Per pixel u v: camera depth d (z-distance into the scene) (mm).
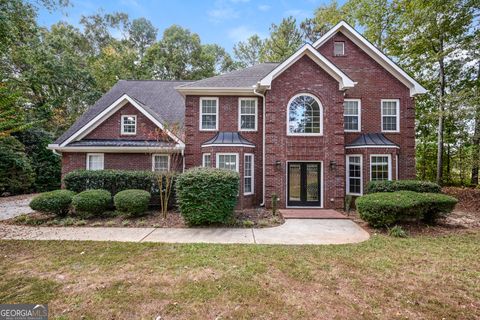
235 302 4059
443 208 8812
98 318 3660
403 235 7750
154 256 6059
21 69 21297
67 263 5629
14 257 5992
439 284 4695
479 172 19781
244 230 8609
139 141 13961
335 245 6945
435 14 15852
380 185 11750
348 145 13250
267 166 12398
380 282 4766
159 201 12156
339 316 3709
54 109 24062
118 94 17312
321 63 12398
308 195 12602
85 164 13719
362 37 14062
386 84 14125
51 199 9727
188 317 3676
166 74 35344
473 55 15484
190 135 13711
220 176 9188
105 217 10297
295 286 4586
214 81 13961
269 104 12445
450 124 19266
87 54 32188
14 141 18062
